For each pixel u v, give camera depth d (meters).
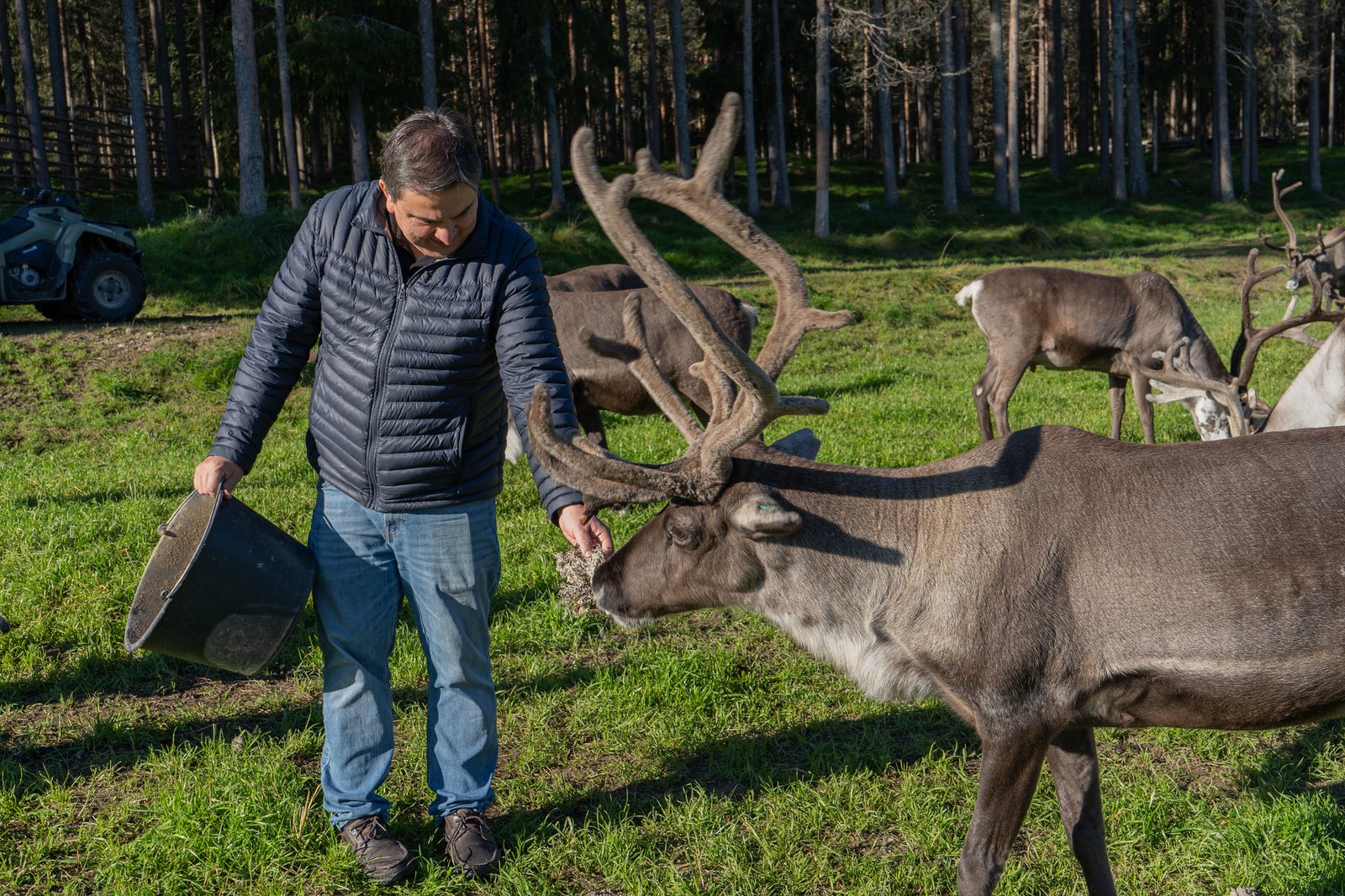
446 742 3.33
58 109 27.09
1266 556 2.73
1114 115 35.84
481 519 3.22
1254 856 3.37
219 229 18.67
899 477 3.10
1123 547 2.81
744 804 3.69
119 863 3.25
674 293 2.67
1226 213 34.31
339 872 3.24
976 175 43.75
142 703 4.41
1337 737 4.14
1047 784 3.81
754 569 3.07
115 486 7.51
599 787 3.86
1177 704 2.83
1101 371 9.97
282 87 24.11
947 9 32.47
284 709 4.34
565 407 3.08
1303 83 56.69
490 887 3.25
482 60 34.53
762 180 39.12
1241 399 7.19
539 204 32.16
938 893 3.26
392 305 3.02
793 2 35.00
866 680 3.07
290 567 3.12
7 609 5.03
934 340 16.48
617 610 3.25
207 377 12.09
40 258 13.44
